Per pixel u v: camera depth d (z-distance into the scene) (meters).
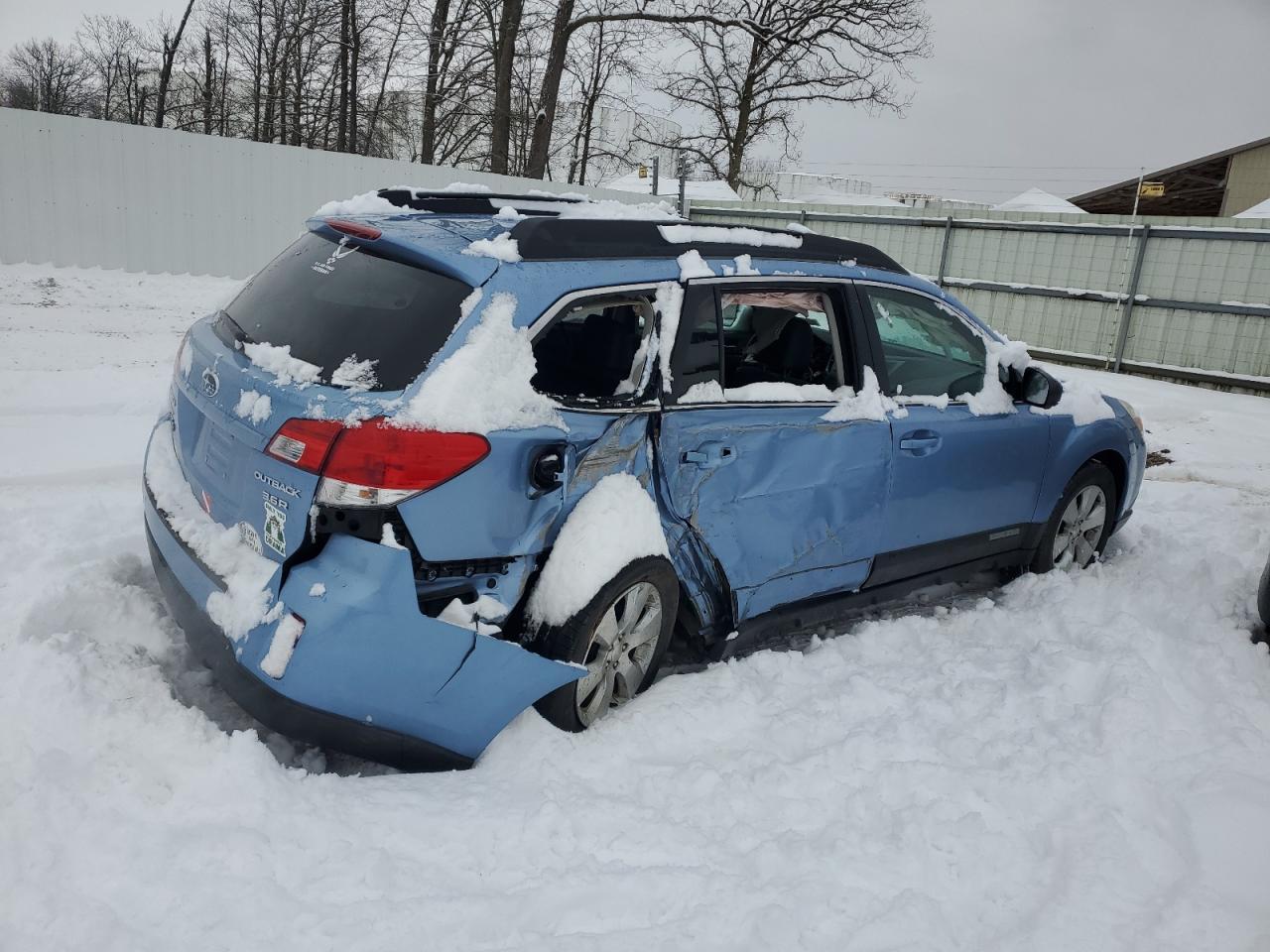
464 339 2.88
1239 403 12.48
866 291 4.14
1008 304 15.58
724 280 3.58
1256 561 5.70
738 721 3.49
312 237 3.50
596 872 2.60
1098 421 5.16
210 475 3.07
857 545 4.12
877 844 2.83
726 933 2.42
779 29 26.45
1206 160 29.06
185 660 3.46
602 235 3.35
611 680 3.40
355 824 2.68
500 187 15.39
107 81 37.34
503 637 3.16
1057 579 5.01
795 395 3.82
